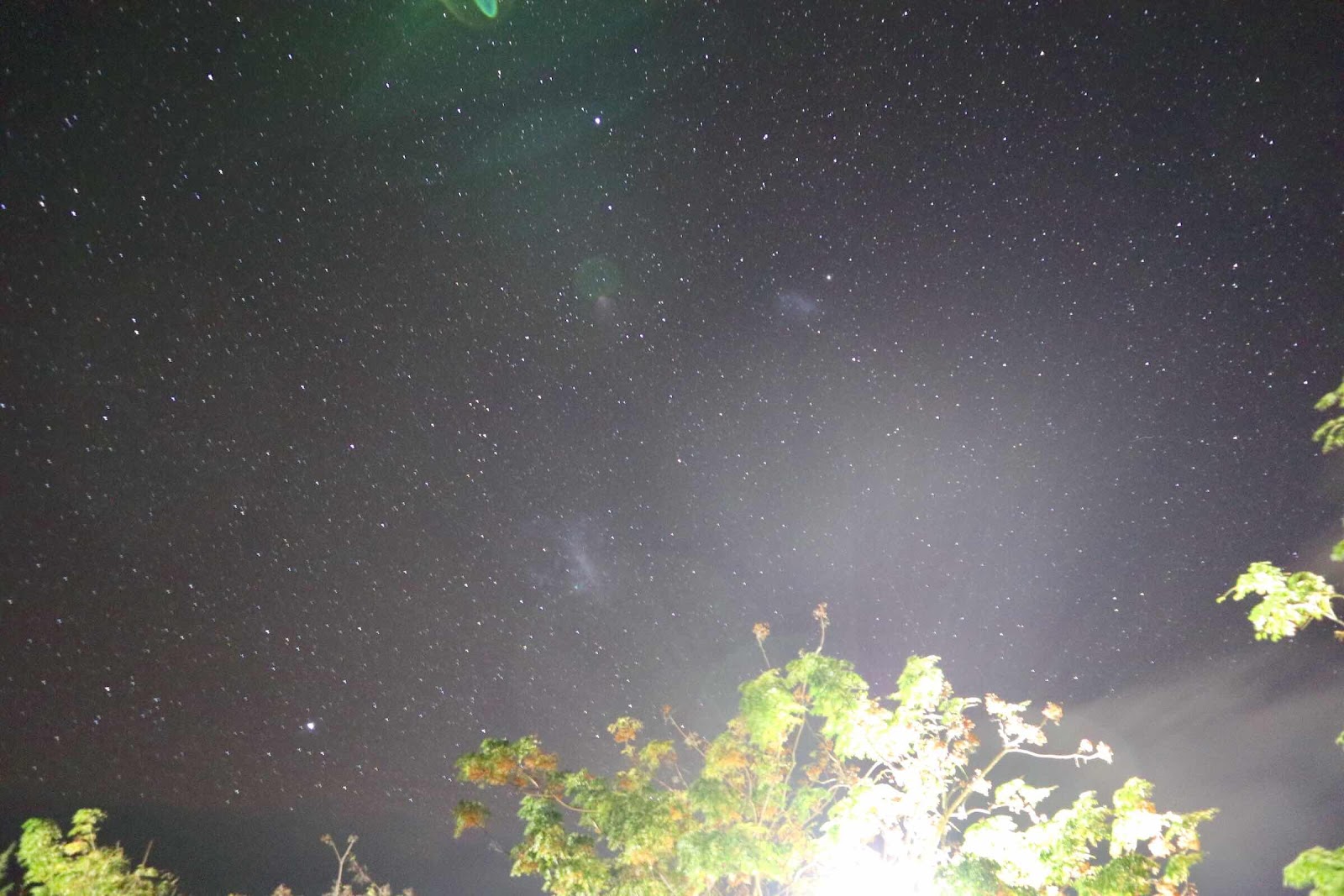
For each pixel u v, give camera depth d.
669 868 6.67
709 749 7.88
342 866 11.41
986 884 6.23
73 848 7.27
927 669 7.18
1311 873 3.33
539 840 5.81
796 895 7.27
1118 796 6.30
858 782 7.10
